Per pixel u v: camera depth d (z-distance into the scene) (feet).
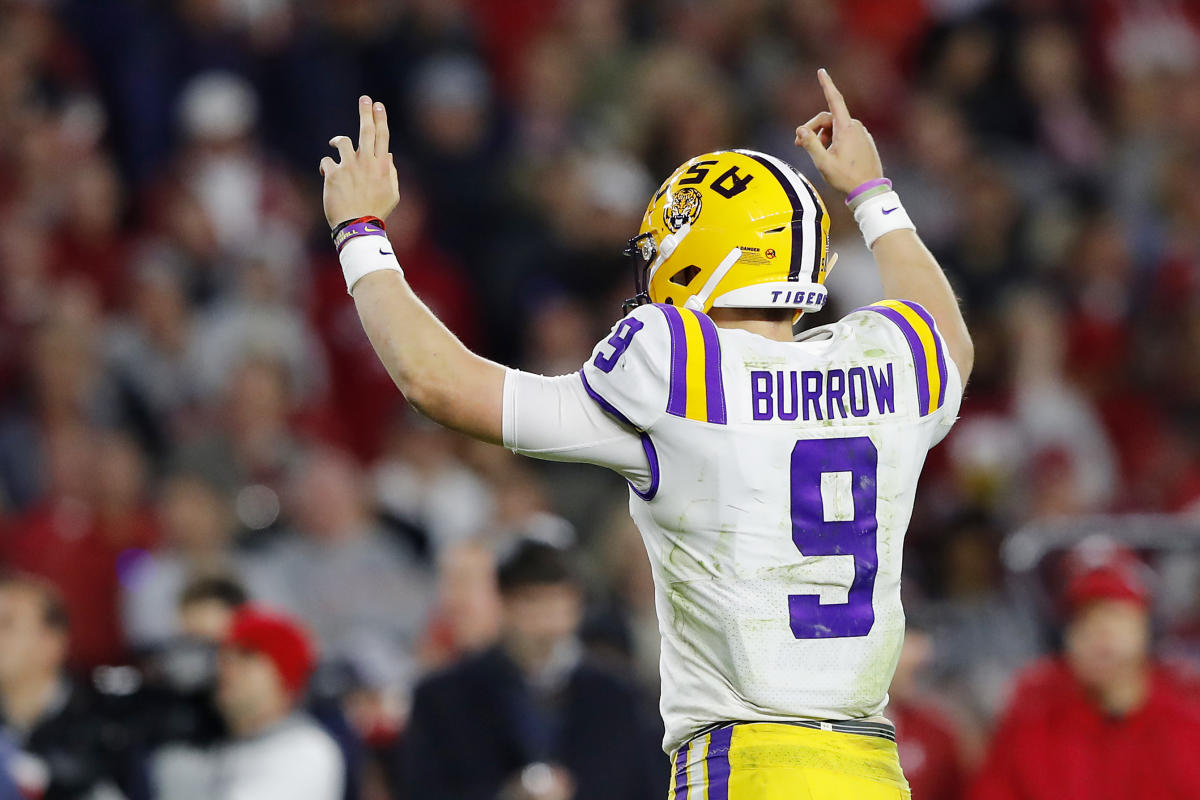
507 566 75.72
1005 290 151.64
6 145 139.64
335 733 75.41
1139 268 160.04
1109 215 162.81
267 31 154.81
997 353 139.03
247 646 71.72
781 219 42.65
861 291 134.51
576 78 161.58
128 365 126.82
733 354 41.22
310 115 152.97
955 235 156.46
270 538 111.86
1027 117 173.27
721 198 42.70
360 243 42.83
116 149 148.36
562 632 75.66
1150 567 91.25
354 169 43.50
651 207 44.01
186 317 131.03
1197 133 177.78
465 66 156.66
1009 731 74.84
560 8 174.09
